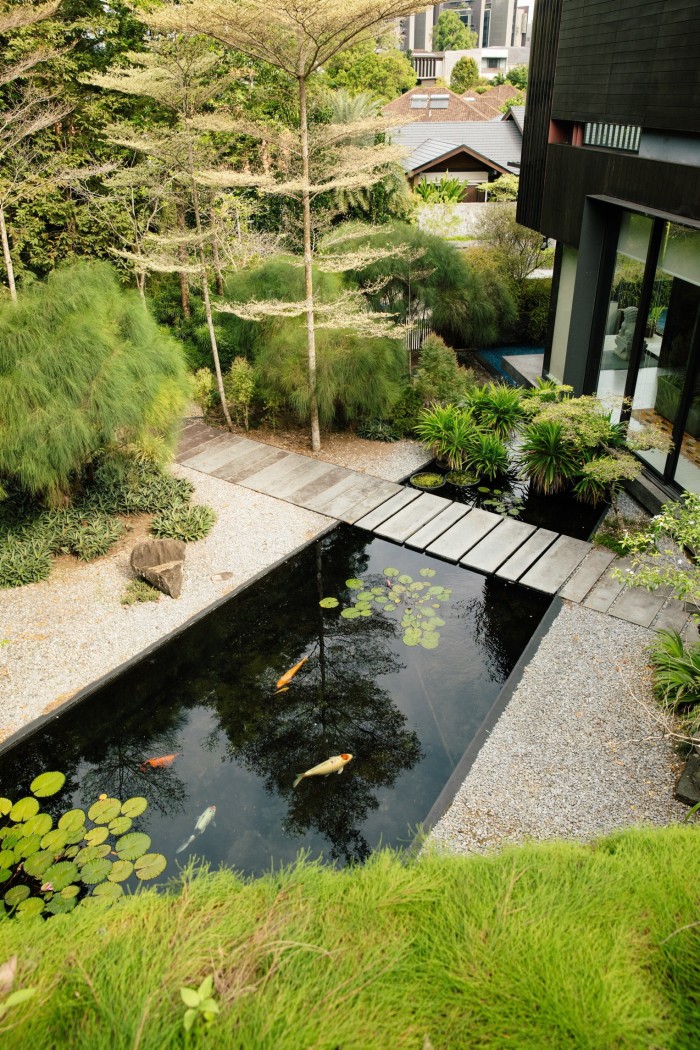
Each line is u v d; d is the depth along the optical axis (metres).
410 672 5.31
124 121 9.84
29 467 5.85
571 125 8.86
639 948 2.05
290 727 4.86
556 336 10.01
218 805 4.25
